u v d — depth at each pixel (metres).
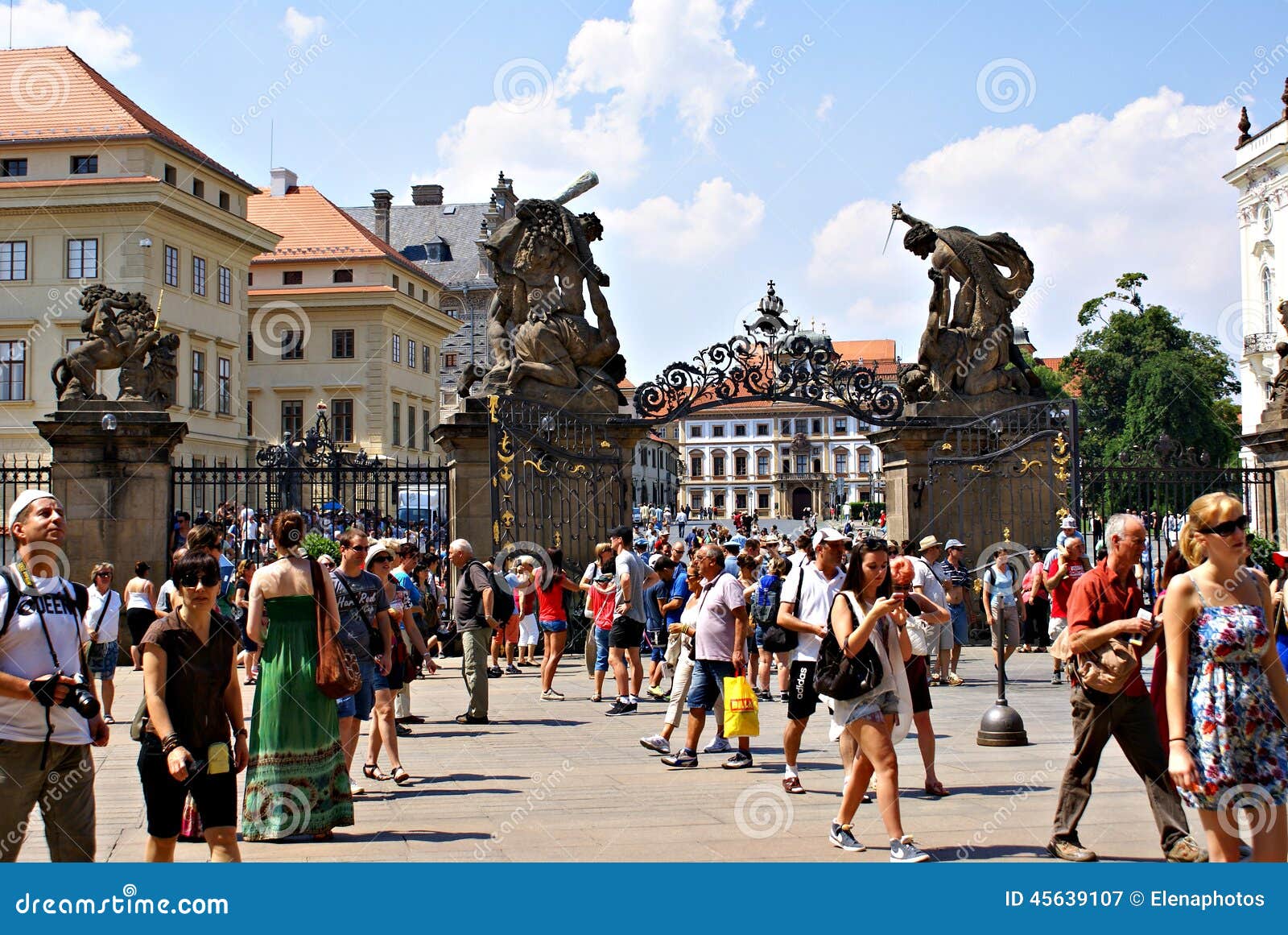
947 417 22.33
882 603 7.96
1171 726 6.51
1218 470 22.20
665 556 17.72
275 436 65.31
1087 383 61.22
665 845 8.35
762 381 24.95
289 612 8.74
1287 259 48.62
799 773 11.30
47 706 6.27
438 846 8.36
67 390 20.27
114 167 48.59
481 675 14.54
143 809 9.75
